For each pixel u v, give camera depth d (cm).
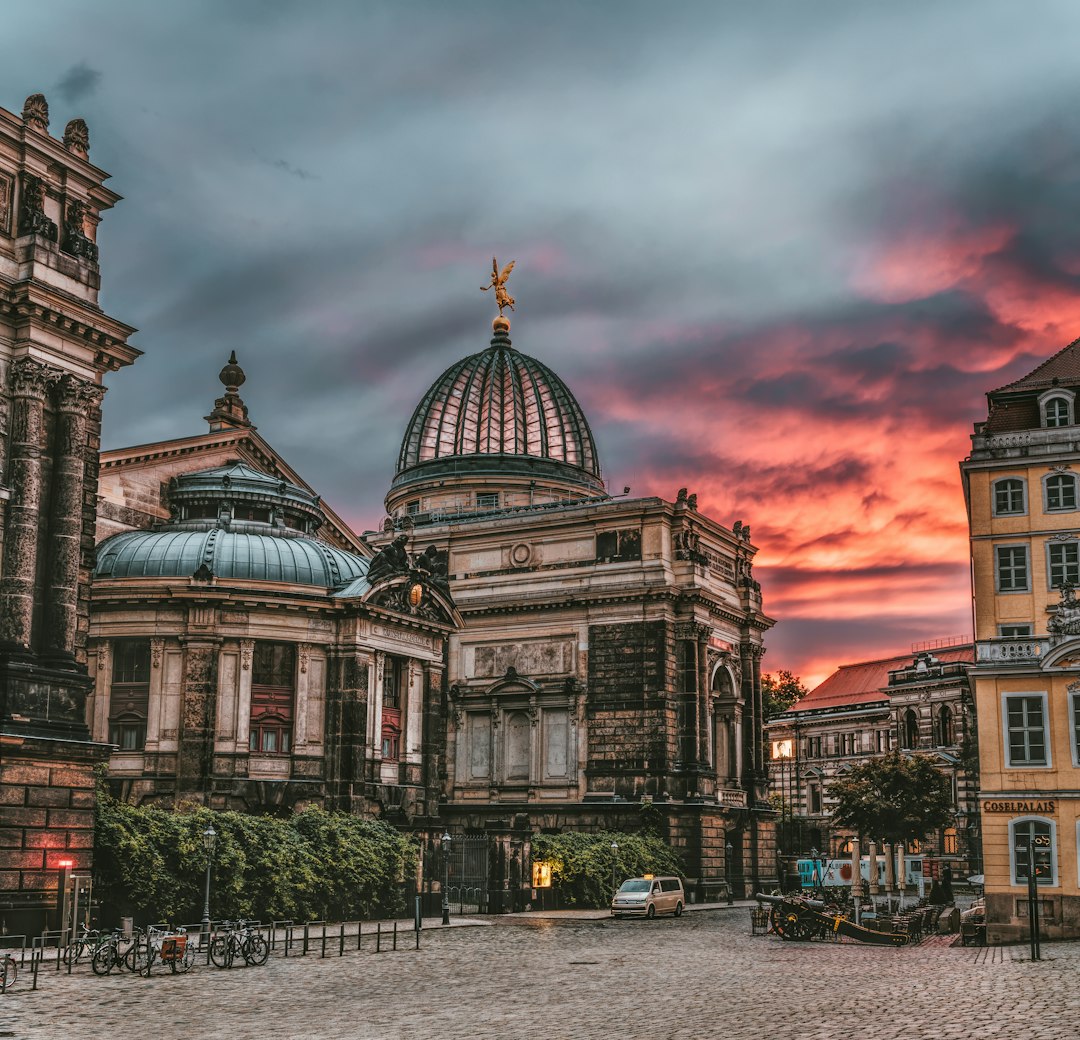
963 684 12781
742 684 10225
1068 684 5103
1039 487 6003
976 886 10656
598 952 4706
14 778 4450
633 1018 2917
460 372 11969
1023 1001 3000
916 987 3394
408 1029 2770
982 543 6047
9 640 4628
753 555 10631
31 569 4731
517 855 7188
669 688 9225
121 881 4962
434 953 4625
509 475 11294
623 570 9500
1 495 4688
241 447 8881
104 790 5200
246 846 5612
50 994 3362
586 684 9462
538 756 9544
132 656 7300
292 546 7850
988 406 6362
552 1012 3039
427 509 11450
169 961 3872
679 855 8925
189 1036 2678
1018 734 5172
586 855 7688
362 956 4491
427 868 6938
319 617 7525
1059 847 5025
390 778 7881
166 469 8288
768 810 10075
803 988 3466
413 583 8038
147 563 7444
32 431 4816
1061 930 4972
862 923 5369
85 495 5059
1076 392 6128
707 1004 3147
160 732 7131
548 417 11775
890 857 8338
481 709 9850
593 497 11419
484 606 9894
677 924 6400
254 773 7225
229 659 7288
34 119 5019
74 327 4972
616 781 9206
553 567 9819
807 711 15075
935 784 10062
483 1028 2780
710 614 9688
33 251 4897
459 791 9844
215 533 7744
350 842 6275
